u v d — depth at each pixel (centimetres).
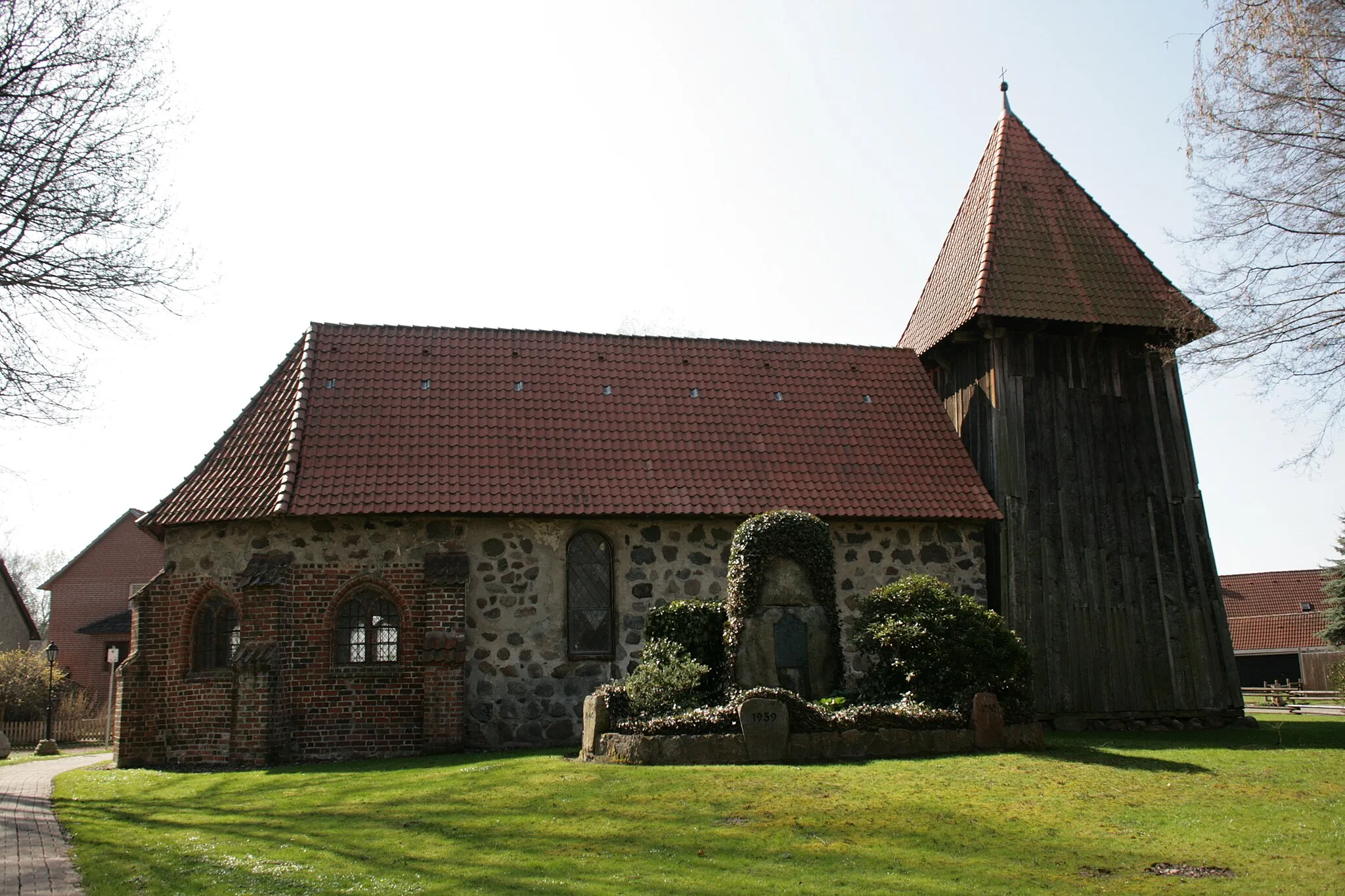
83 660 4681
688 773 1293
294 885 898
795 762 1377
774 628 1602
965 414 2309
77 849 1112
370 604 1848
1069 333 2208
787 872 902
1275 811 1106
